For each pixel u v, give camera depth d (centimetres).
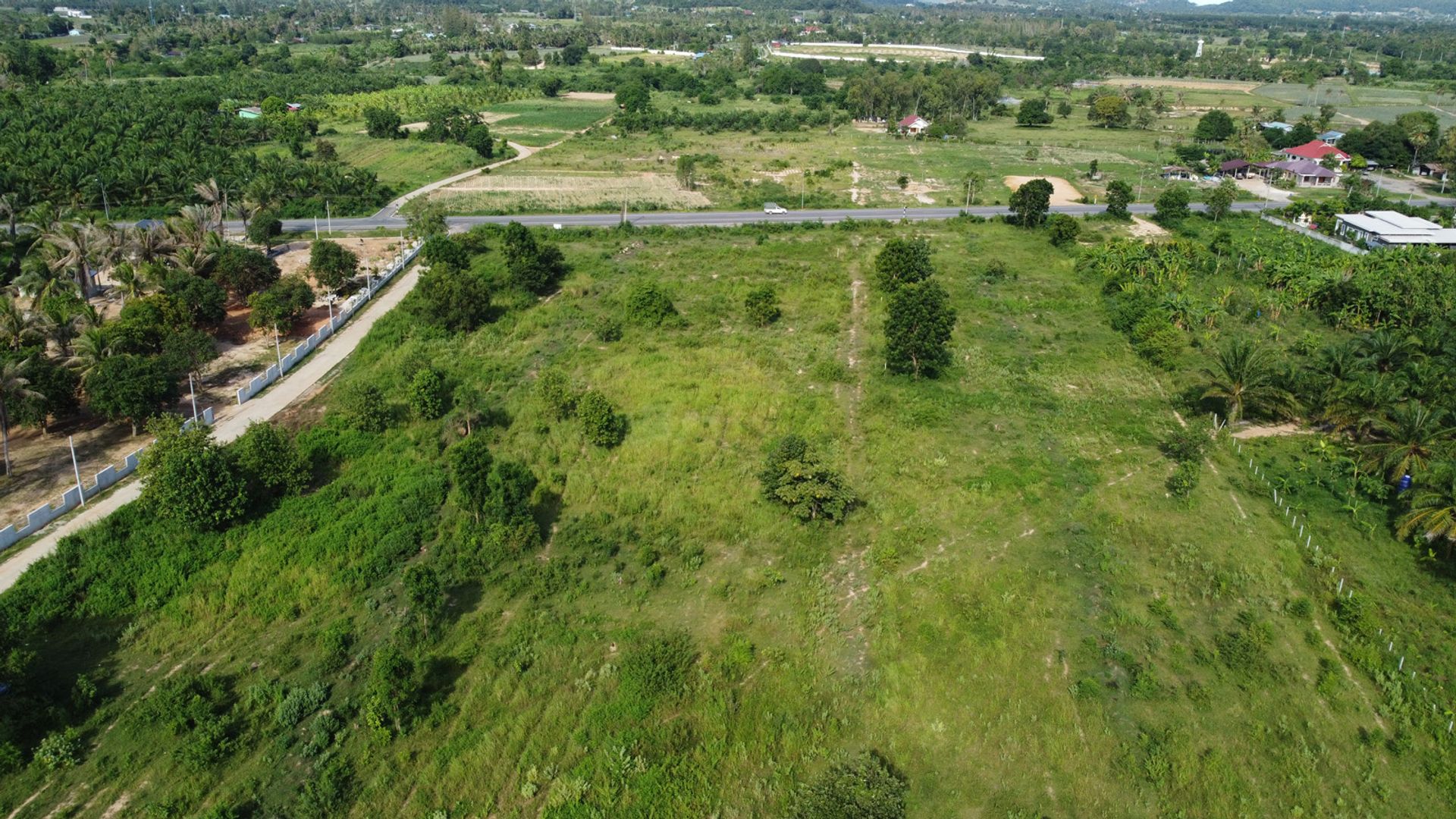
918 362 6844
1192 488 5347
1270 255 9431
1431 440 5141
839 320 8050
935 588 4466
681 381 6675
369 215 11562
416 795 3353
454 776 3428
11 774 3366
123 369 5775
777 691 3888
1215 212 11744
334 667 3931
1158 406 6506
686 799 3369
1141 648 4100
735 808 3366
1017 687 3875
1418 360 6253
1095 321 8150
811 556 4784
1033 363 7181
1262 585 4528
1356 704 3806
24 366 5512
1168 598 4444
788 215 11919
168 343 6372
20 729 3478
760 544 4909
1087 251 9819
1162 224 11438
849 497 5059
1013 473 5512
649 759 3528
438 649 4103
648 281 9012
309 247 10038
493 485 5016
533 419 6116
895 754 3600
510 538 4781
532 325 7800
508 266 8681
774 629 4269
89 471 5428
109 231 8294
